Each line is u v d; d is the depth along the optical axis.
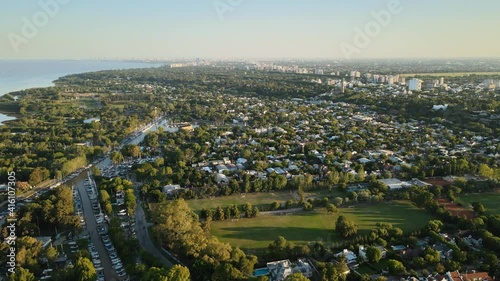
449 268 199.38
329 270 189.12
